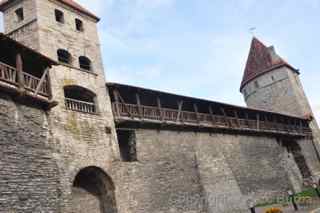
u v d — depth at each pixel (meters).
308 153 38.28
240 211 24.23
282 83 43.78
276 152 32.78
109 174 17.14
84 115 17.25
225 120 27.69
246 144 29.06
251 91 46.50
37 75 16.31
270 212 20.11
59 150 14.99
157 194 19.23
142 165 19.30
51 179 13.90
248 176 27.11
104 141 17.77
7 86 12.62
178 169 21.52
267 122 33.25
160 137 21.56
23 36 18.00
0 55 14.87
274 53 46.19
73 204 15.84
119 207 16.86
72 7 20.28
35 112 14.28
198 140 24.41
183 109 26.33
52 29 18.27
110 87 19.95
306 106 43.28
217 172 24.36
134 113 20.59
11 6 19.16
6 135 12.30
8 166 11.95
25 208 12.12
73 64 18.50
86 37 20.31
